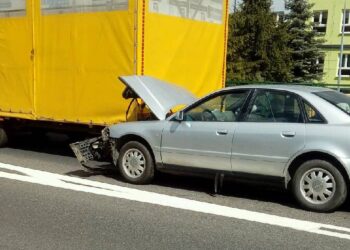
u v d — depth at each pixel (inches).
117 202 265.3
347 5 1867.6
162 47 339.9
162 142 292.2
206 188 301.4
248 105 269.7
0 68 394.6
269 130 257.8
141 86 307.9
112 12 328.8
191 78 373.4
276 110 261.9
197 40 376.2
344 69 1878.7
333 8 1883.6
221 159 272.2
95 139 332.5
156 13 331.9
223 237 213.8
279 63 1620.3
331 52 1900.8
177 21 352.5
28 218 235.9
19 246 199.5
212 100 281.9
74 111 355.6
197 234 217.0
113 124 327.9
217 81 403.9
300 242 209.2
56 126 381.7
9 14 383.6
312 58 1658.5
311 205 250.1
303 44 1659.7
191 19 367.2
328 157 245.3
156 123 296.8
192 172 285.9
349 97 275.1
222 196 283.0
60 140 479.5
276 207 261.1
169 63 347.6
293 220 238.2
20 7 376.5
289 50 1641.2
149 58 329.1
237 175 270.7
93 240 207.5
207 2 385.1
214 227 226.7
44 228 221.9
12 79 388.5
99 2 334.3
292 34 1660.9
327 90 273.7
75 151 324.5
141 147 301.4
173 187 301.7
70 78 354.9
